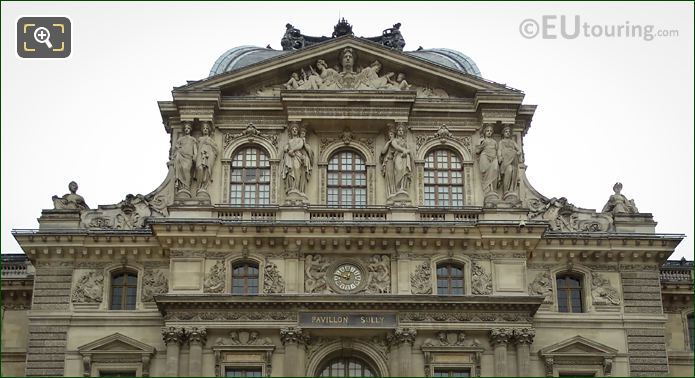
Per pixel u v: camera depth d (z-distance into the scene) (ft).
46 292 225.56
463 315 220.64
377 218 229.66
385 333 220.64
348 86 242.99
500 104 239.91
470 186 238.07
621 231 234.17
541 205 237.66
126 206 233.55
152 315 224.33
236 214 229.25
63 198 234.99
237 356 219.00
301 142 236.43
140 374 220.23
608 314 227.81
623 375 223.71
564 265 230.89
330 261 225.97
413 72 245.24
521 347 219.00
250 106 241.35
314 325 218.79
